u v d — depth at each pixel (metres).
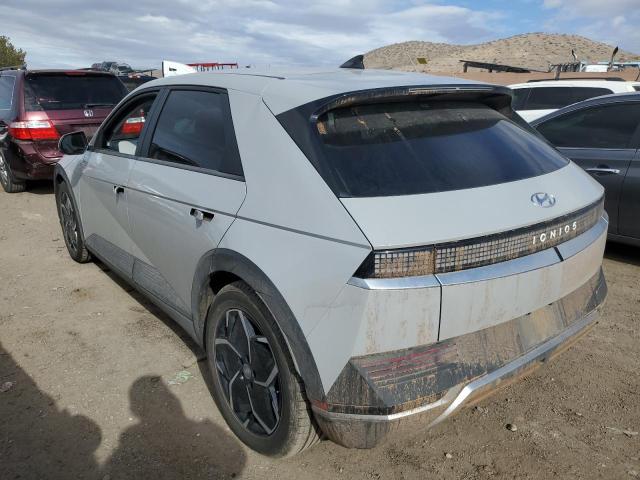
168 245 2.98
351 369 1.91
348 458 2.51
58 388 3.03
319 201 2.04
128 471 2.43
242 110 2.58
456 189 2.09
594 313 2.59
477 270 1.96
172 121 3.17
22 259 5.14
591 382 3.09
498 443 2.60
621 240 4.91
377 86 2.41
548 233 2.16
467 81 2.72
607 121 5.04
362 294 1.84
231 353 2.56
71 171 4.46
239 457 2.52
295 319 2.05
